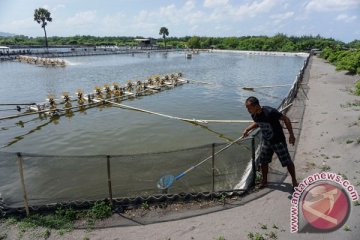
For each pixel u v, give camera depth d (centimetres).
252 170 688
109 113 1914
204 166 952
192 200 638
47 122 1739
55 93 2659
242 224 542
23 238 526
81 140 1401
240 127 1544
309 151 876
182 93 2572
